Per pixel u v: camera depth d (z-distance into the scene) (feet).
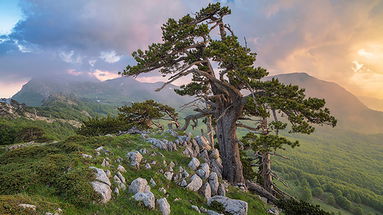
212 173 56.34
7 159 46.03
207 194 49.39
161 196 39.73
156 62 70.44
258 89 62.69
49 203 25.66
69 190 29.45
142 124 109.60
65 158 39.60
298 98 59.31
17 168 36.11
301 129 53.11
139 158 50.31
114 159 46.60
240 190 63.87
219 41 64.64
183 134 81.05
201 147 80.28
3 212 20.35
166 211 35.19
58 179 31.83
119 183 37.24
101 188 31.78
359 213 349.82
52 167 34.86
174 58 77.20
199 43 75.97
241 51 61.05
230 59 60.59
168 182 46.37
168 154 60.03
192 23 76.84
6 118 359.87
